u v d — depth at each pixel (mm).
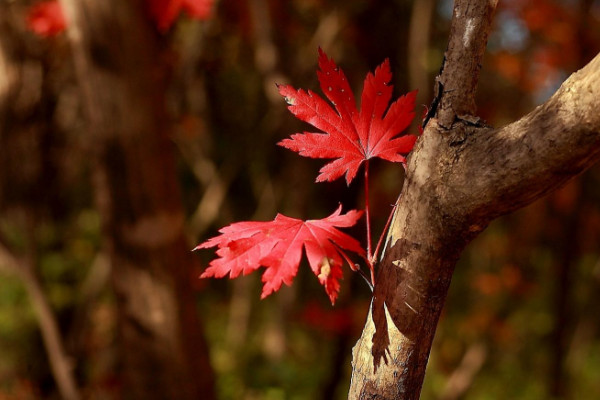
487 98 5336
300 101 891
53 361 3357
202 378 2867
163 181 2646
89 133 2629
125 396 2830
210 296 7977
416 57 4082
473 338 6141
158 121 2602
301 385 5711
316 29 5641
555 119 652
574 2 4805
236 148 6867
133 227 2641
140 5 2463
